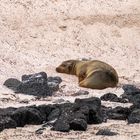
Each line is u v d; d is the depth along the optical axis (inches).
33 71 3196.4
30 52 3548.2
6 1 4212.6
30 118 1980.8
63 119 1919.3
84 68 2967.5
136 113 2070.6
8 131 1875.0
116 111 2130.9
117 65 3580.2
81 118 1936.5
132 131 1907.0
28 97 2532.0
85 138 1785.2
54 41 3809.1
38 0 4318.4
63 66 3193.9
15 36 3762.3
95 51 3777.1
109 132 1849.2
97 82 2815.0
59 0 4375.0
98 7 4389.8
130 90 2603.3
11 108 2082.9
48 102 2380.7
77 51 3730.3
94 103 2064.5
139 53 3853.3
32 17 4084.6
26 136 1808.6
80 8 4328.3
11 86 2731.3
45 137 1795.0
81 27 4065.0
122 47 3907.5
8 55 3400.6
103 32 4062.5
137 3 4534.9
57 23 4065.0
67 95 2610.7
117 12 4375.0
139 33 4153.5
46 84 2610.7
